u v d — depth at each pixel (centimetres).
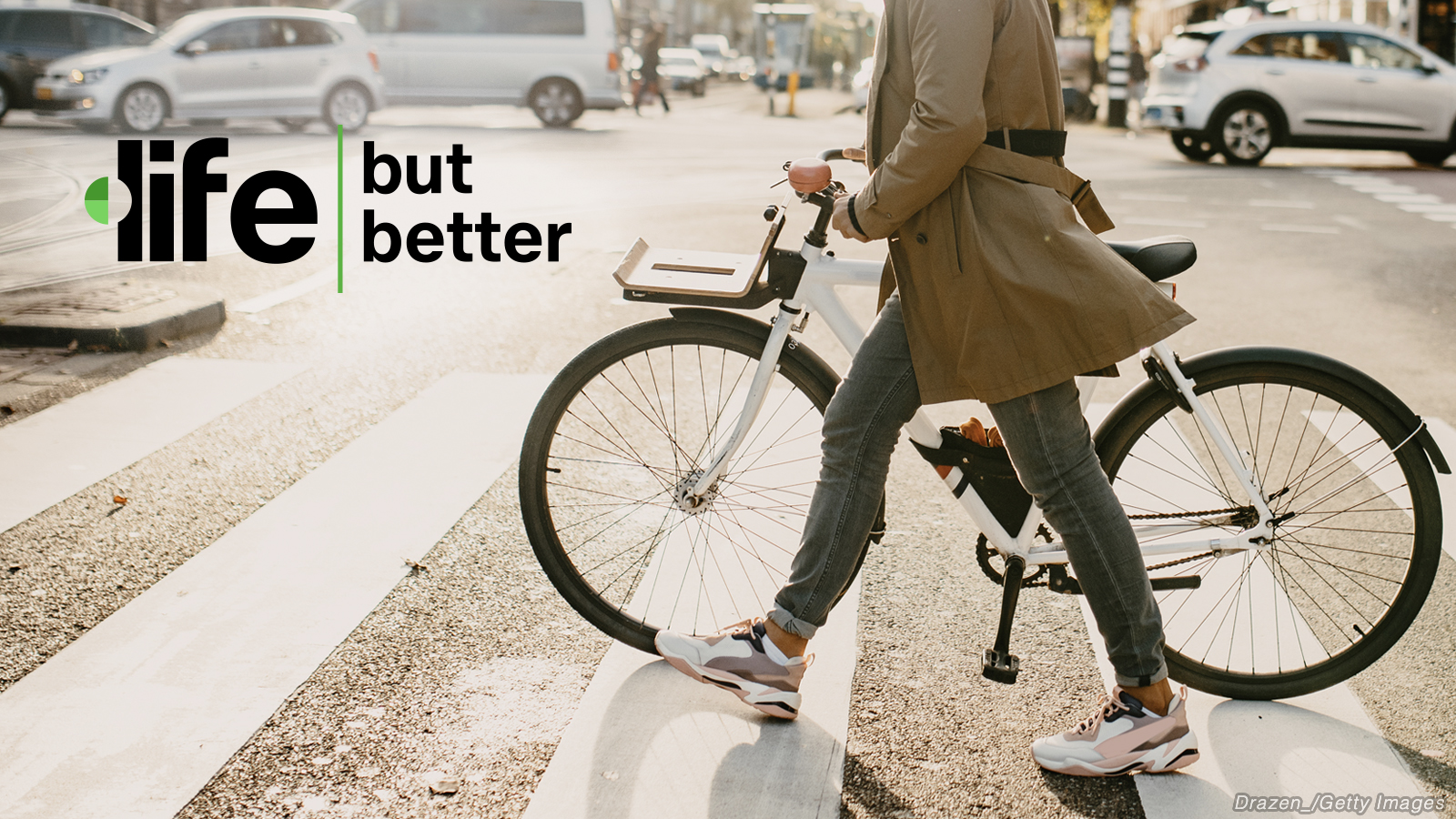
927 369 258
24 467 434
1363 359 631
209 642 317
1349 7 2547
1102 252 244
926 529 405
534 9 2078
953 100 231
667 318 296
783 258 281
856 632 331
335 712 287
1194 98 1705
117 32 1959
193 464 440
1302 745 282
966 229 244
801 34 4775
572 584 312
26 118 2008
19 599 338
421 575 357
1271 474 428
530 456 304
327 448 461
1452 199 1311
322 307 696
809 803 257
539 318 676
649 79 2727
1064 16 3694
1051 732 286
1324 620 328
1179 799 262
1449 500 438
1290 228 1088
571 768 267
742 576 346
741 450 324
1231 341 669
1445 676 313
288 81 1825
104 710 285
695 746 276
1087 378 274
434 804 254
